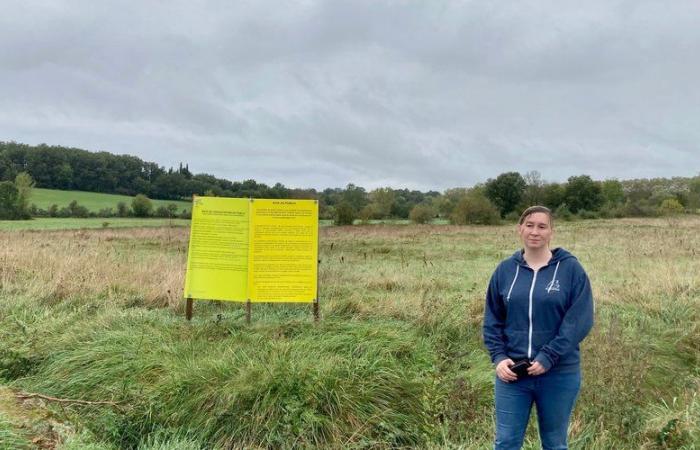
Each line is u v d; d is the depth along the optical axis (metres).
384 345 5.61
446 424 4.16
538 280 2.82
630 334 6.11
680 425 3.92
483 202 41.66
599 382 4.30
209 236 6.66
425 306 7.05
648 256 13.66
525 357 2.80
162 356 5.29
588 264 12.39
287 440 4.20
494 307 3.01
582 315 2.72
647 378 5.20
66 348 5.66
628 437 3.94
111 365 5.15
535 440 3.80
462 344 6.25
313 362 5.02
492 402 4.69
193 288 6.64
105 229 30.88
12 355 5.36
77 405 4.61
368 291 9.08
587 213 49.28
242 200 6.61
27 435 3.63
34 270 8.95
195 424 4.39
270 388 4.57
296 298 6.61
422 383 4.81
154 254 13.75
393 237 24.22
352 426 4.41
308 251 6.66
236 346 5.49
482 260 14.38
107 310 6.88
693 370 5.64
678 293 8.16
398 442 4.37
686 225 30.70
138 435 4.30
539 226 2.82
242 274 6.61
